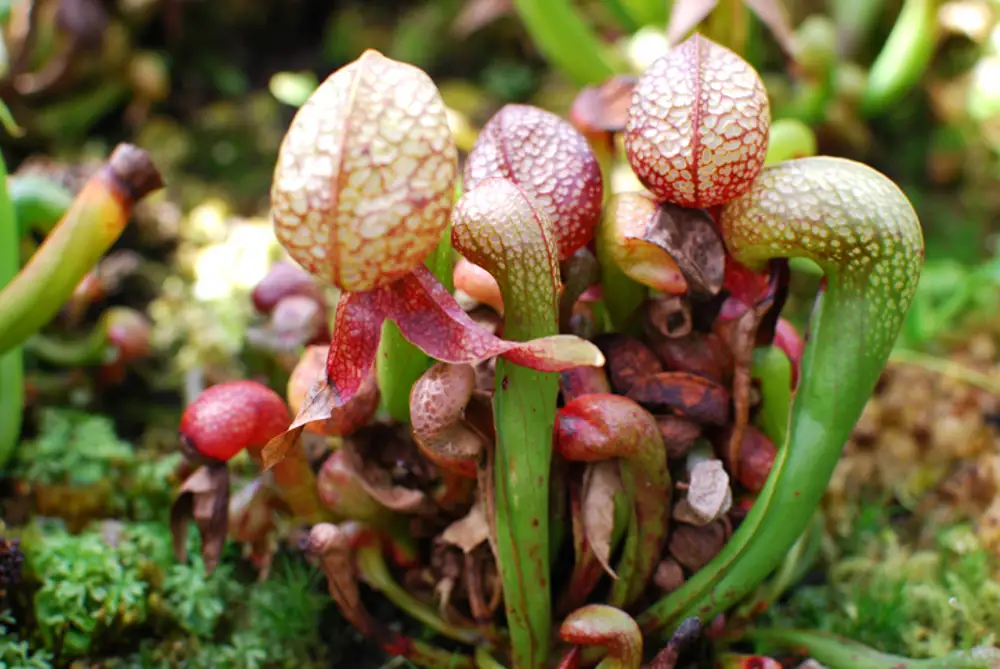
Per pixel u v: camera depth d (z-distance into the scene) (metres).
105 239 0.35
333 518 0.36
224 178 0.58
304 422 0.30
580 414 0.31
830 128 0.54
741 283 0.32
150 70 0.57
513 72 0.64
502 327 0.32
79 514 0.40
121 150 0.35
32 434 0.43
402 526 0.35
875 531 0.42
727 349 0.33
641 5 0.52
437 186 0.28
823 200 0.30
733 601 0.33
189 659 0.37
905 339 0.47
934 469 0.43
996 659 0.33
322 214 0.28
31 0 0.50
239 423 0.33
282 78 0.58
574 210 0.31
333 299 0.43
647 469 0.32
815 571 0.40
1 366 0.39
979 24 0.54
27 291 0.35
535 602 0.32
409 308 0.29
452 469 0.33
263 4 0.64
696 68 0.30
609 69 0.49
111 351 0.44
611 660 0.32
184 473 0.36
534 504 0.31
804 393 0.32
